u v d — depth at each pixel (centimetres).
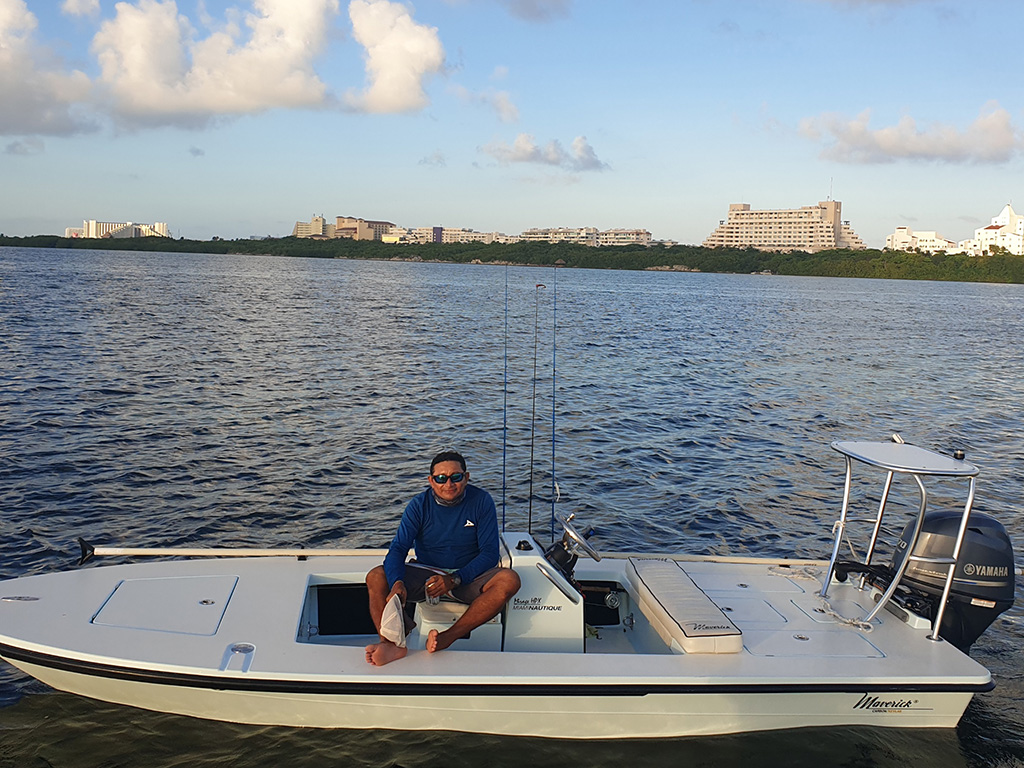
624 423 1488
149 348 2217
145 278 6525
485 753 462
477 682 435
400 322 3434
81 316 3084
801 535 925
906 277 15588
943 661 477
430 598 470
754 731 479
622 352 2683
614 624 557
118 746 464
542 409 1588
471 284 7631
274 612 488
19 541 807
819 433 1475
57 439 1179
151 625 466
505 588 464
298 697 450
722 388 1969
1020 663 620
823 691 455
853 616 519
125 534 841
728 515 982
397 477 1076
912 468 482
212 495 972
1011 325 4869
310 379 1820
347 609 545
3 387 1549
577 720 464
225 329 2839
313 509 941
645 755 466
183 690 452
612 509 995
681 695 450
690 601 502
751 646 480
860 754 471
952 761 474
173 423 1316
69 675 457
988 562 518
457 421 1432
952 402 1919
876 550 884
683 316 4672
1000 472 1234
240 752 459
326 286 6456
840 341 3428
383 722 468
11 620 462
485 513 493
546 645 480
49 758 455
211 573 531
